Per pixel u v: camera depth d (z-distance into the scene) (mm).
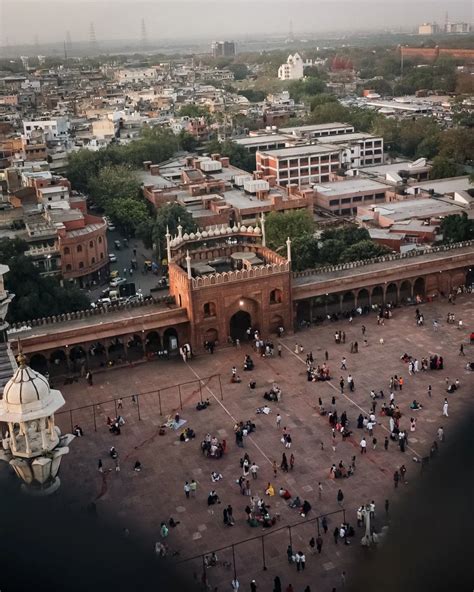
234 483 62250
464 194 154500
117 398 78812
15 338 81812
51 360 85125
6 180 175250
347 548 52688
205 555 51375
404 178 183625
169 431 71688
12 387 31266
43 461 31250
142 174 192625
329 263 118750
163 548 51875
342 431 68688
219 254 99688
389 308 99938
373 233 133250
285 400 76875
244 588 49156
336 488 60500
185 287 88375
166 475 63906
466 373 80562
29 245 128000
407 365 83375
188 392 79812
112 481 63094
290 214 133750
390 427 68500
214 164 188375
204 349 90188
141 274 136375
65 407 77250
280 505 58594
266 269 90875
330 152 198000
